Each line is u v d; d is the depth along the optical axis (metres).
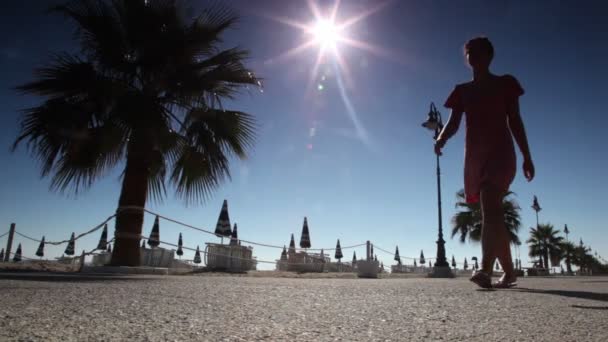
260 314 1.60
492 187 2.95
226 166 9.14
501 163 2.96
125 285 2.81
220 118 8.95
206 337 1.17
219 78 8.84
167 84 8.62
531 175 3.12
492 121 3.05
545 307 1.87
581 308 1.84
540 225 45.12
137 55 8.65
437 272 14.08
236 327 1.33
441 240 14.30
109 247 21.73
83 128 7.75
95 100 7.99
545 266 43.81
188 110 9.16
